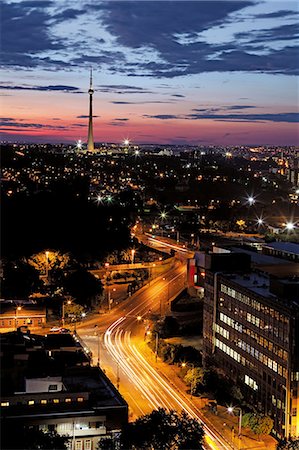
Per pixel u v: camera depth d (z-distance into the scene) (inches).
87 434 5541.3
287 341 6161.4
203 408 6771.7
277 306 6378.0
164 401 6899.6
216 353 7819.9
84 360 6732.3
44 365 6417.3
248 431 6289.4
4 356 6476.4
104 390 6008.9
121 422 5625.0
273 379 6446.9
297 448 5393.7
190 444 5004.9
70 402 5664.4
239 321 7229.3
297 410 6136.8
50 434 5201.8
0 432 5054.1
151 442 4990.2
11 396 5585.6
